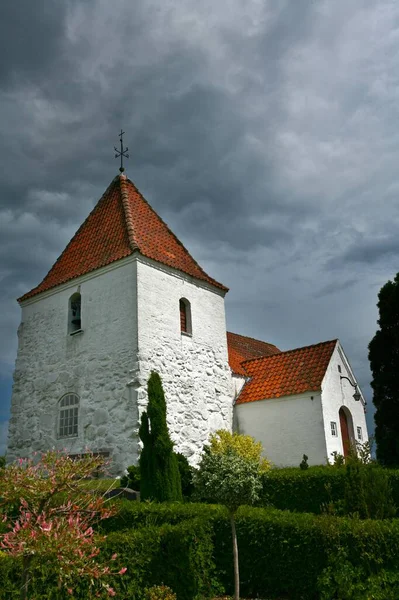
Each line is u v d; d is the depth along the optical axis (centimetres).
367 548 785
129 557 734
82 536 564
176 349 1708
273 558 848
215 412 1803
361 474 999
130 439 1484
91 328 1708
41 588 641
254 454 1465
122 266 1684
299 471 1286
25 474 640
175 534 801
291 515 894
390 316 1593
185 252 1981
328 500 1184
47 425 1742
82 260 1891
